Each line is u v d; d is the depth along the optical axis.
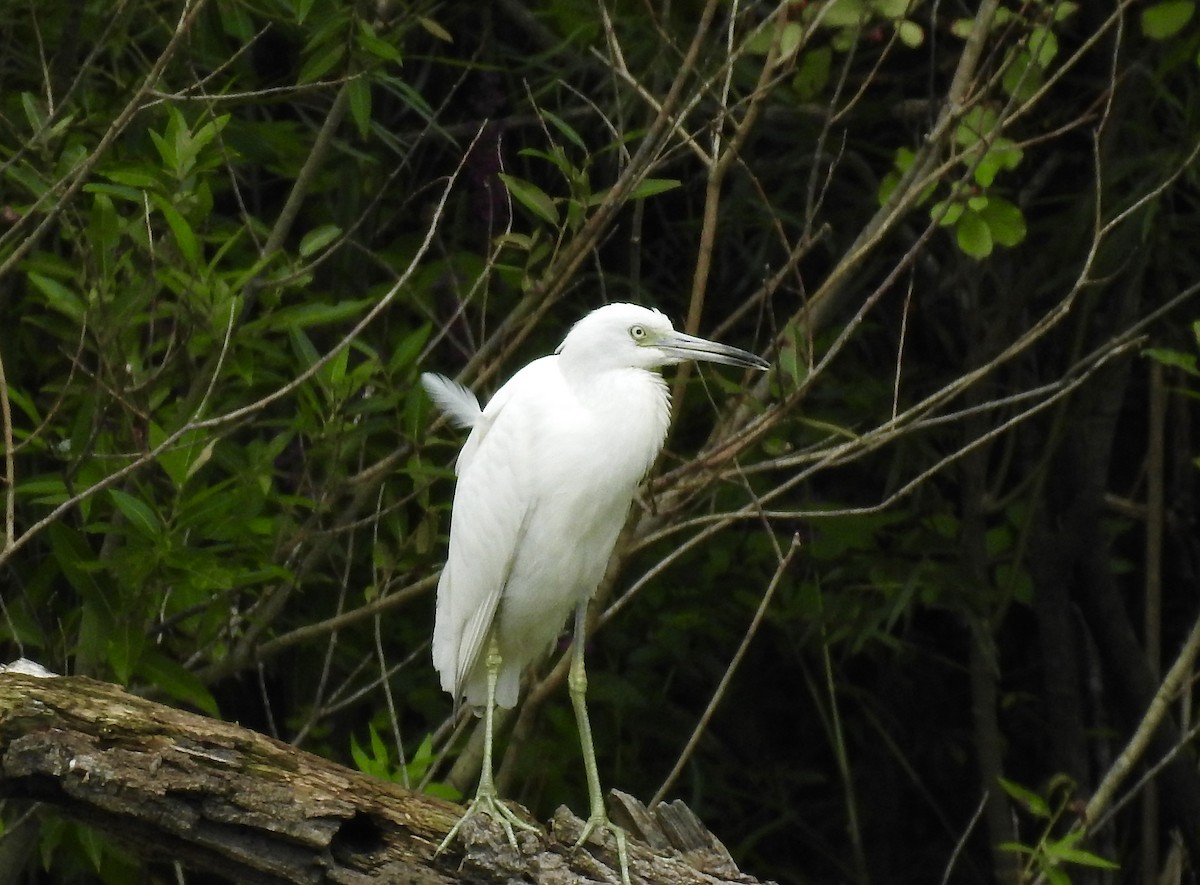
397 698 12.69
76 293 9.36
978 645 12.69
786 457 9.30
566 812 6.54
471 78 12.94
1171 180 8.59
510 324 9.27
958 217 9.14
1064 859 10.18
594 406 7.93
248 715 12.91
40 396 10.56
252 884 6.07
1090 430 12.56
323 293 11.48
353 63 9.51
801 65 10.24
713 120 9.68
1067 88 12.96
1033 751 14.59
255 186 12.08
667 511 9.20
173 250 9.06
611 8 11.10
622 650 12.80
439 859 6.14
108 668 9.08
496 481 7.95
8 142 10.40
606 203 8.86
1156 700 10.30
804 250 8.85
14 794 5.91
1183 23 9.88
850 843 14.48
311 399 8.89
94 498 9.27
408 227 12.94
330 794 5.99
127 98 10.37
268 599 10.03
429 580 9.04
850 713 14.64
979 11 9.36
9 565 9.29
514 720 11.45
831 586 12.73
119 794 5.82
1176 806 12.52
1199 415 14.26
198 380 8.91
